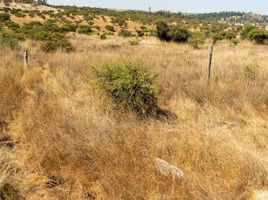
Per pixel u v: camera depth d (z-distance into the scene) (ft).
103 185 13.20
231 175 13.51
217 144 15.21
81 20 247.29
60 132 16.87
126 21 274.36
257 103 25.50
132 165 14.38
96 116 18.80
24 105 23.08
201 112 22.72
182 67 39.78
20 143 17.28
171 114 23.54
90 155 14.99
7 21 176.45
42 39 85.40
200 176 13.57
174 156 15.08
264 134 18.30
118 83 22.61
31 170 14.66
